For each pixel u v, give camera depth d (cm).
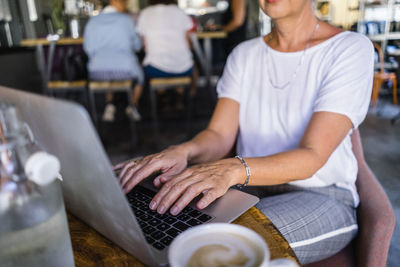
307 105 100
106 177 39
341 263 85
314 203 87
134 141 324
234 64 116
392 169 264
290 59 103
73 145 38
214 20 653
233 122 114
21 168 41
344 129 88
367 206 85
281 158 81
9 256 42
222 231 38
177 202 66
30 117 42
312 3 102
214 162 79
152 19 352
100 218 51
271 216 81
